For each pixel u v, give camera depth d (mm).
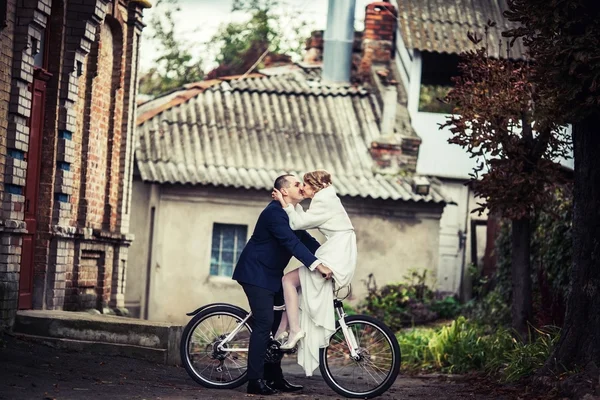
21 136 12969
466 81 14836
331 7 28484
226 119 26062
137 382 10633
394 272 24766
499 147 15188
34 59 14211
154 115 25875
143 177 23578
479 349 15539
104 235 16688
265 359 10625
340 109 27016
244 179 24125
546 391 11078
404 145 25547
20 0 12836
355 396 10641
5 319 12617
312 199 10789
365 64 28516
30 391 8984
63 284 14875
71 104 14828
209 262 24391
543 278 17578
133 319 13664
